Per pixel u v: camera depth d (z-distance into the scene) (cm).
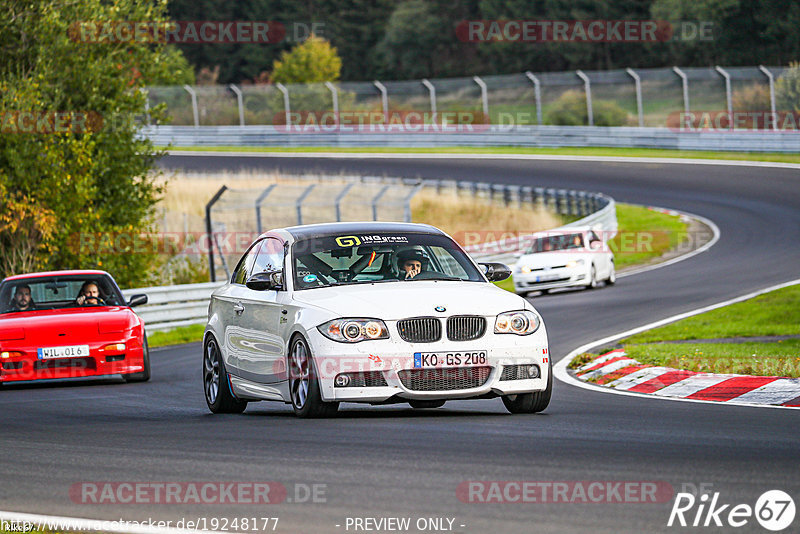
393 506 1995
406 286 3334
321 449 2659
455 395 3144
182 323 7944
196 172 17662
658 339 5531
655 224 12825
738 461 2361
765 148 17288
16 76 8856
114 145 9225
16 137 8488
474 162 18650
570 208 13888
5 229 8619
